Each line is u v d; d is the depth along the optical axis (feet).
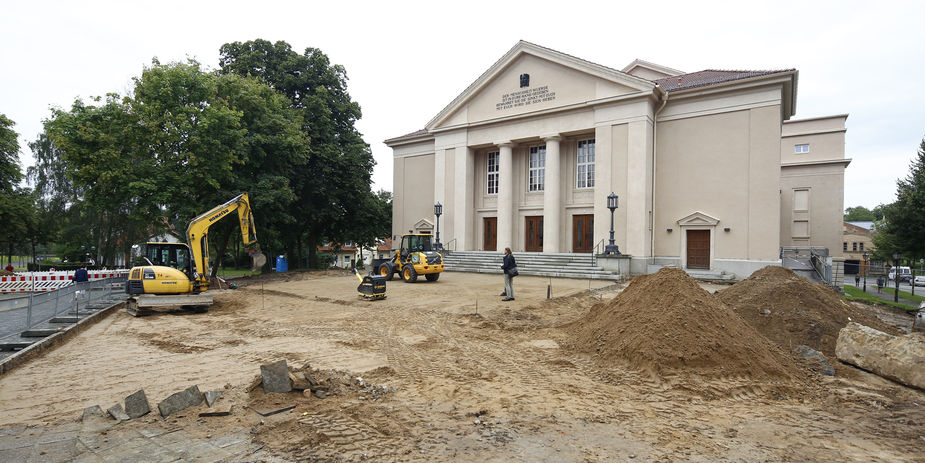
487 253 88.94
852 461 13.30
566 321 36.52
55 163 112.98
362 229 110.52
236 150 71.72
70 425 15.84
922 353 20.79
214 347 28.12
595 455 13.41
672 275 27.25
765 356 22.41
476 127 95.35
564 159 88.53
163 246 48.55
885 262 148.56
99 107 65.36
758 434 15.25
